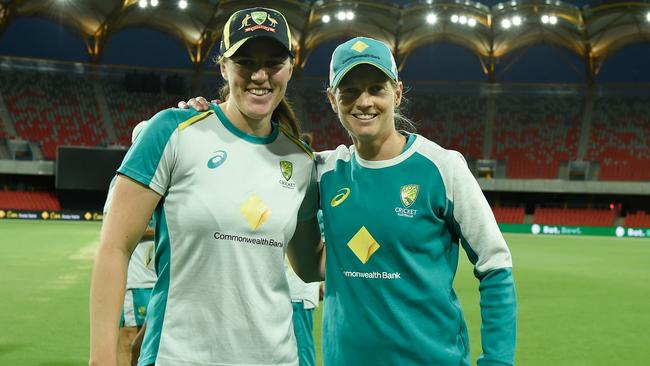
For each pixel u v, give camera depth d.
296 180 3.00
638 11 40.38
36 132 43.44
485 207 3.11
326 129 47.22
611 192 43.28
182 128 2.76
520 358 7.53
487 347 2.99
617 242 33.75
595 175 44.62
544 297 12.73
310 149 3.18
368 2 42.41
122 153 37.78
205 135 2.79
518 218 45.75
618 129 47.09
